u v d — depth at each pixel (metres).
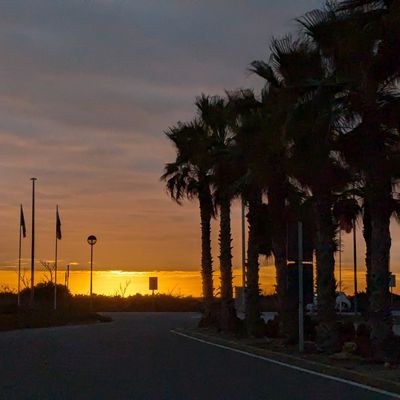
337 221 36.97
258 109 31.36
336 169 24.92
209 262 49.16
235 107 32.22
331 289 25.92
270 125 27.91
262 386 17.81
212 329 44.75
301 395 16.22
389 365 21.08
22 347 31.84
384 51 20.20
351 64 21.58
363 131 22.14
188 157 47.31
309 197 30.39
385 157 22.50
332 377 19.73
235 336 36.88
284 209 31.31
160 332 44.69
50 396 16.20
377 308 22.33
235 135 34.06
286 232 31.28
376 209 22.58
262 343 31.67
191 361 24.70
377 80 20.97
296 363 23.48
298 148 23.75
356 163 22.70
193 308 97.31
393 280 49.97
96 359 25.67
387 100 21.95
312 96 23.77
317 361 22.95
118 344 33.62
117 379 19.41
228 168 36.59
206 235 49.25
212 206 48.75
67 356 27.00
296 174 25.39
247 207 36.12
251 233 35.69
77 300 95.56
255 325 35.59
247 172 33.69
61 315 61.50
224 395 16.23
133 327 52.03
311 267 30.06
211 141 42.88
